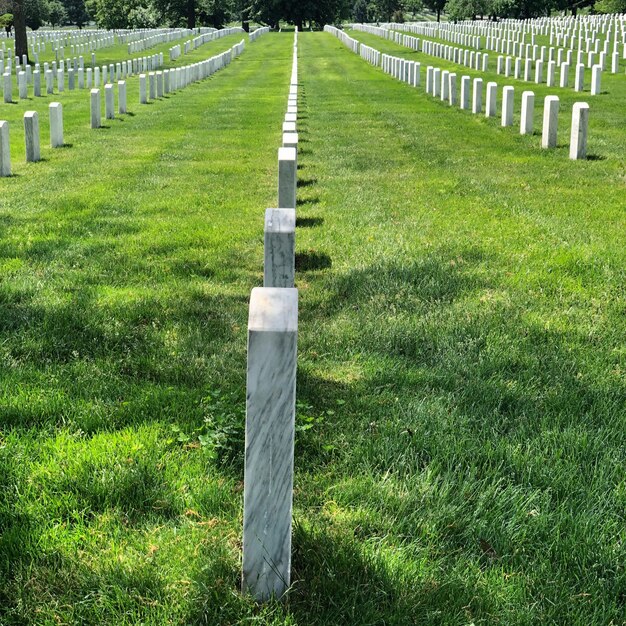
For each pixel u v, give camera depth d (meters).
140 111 28.12
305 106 29.22
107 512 4.17
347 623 3.45
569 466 4.60
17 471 4.50
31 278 8.43
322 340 6.73
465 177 14.62
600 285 8.04
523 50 50.00
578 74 30.88
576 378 5.88
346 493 4.36
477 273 8.52
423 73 42.81
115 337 6.70
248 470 3.38
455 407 5.41
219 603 3.52
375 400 5.55
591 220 10.88
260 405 3.30
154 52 64.56
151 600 3.56
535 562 3.81
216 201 12.88
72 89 36.38
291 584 3.60
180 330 6.98
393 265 8.82
